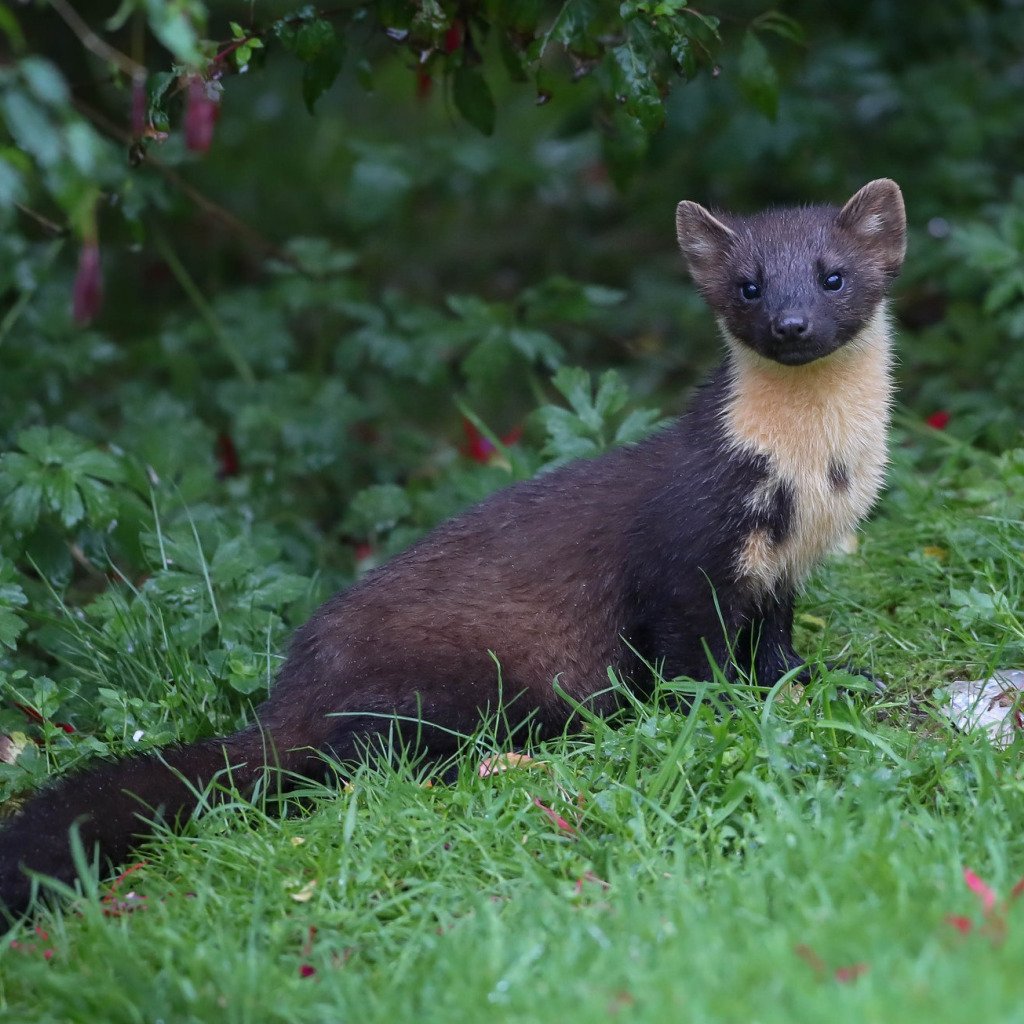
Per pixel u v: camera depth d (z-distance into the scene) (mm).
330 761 9383
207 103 10680
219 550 11578
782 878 7129
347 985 6828
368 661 9945
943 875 7082
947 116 18625
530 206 23172
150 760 9320
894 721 9898
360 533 14227
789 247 10203
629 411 17641
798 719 9000
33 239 18359
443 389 19828
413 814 8508
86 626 11578
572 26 11227
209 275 21234
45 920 7938
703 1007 5871
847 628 11383
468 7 11953
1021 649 10258
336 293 17234
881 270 10367
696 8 13180
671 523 10016
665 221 21844
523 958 6637
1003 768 8430
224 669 10961
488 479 13273
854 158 19688
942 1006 5594
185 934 7430
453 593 10180
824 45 18797
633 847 7883
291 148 24234
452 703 9891
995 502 12555
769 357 9820
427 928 7480
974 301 17641
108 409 17281
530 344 15188
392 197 19078
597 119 13586
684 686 9430
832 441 9984
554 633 10219
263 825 8789
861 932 6387
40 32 16875
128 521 12328
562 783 8773
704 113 17734
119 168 13914
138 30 11000
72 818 8695
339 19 13844
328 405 15875
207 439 15078
